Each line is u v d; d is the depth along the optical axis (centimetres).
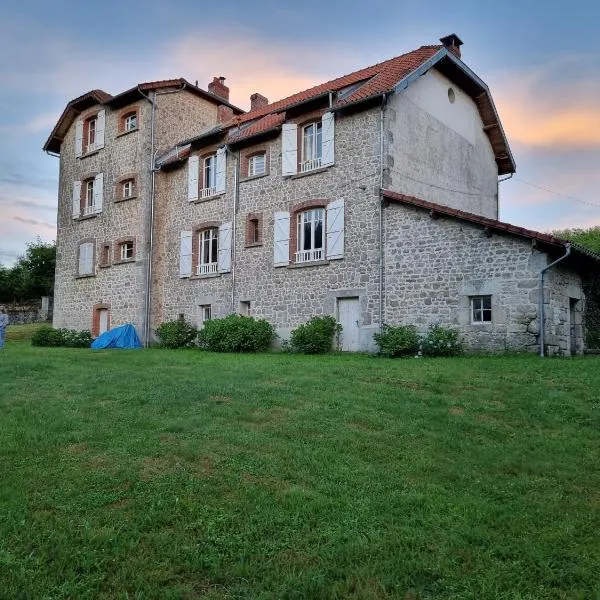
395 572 305
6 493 398
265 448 508
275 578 301
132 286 1980
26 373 966
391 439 539
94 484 421
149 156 1991
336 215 1462
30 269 3697
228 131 1828
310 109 1559
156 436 539
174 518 367
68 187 2328
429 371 923
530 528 363
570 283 1266
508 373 877
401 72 1452
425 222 1300
